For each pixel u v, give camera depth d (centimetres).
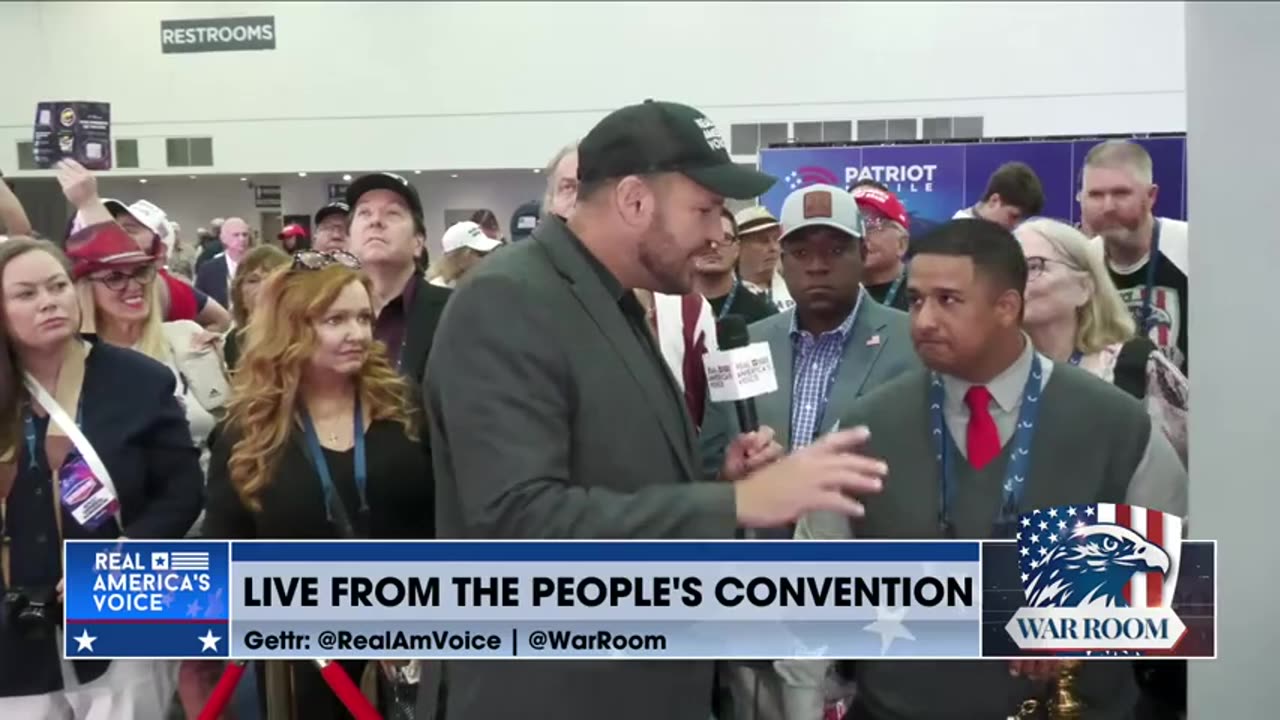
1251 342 159
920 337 165
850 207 164
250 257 169
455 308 138
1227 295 159
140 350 172
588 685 166
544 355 135
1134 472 163
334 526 169
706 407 166
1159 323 161
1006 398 164
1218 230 158
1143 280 161
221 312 171
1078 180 161
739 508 148
